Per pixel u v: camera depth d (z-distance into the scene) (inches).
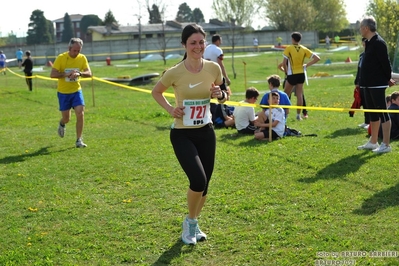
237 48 2282.2
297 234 212.7
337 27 3430.1
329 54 1956.2
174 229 224.1
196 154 202.2
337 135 403.5
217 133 428.5
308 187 270.7
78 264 196.1
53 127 497.7
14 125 521.3
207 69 203.5
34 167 337.7
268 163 320.2
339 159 323.3
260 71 1390.3
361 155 331.0
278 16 2910.9
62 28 4623.5
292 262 189.6
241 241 209.8
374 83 330.0
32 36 3585.1
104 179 304.8
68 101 395.5
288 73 492.7
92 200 267.1
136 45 2396.7
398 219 222.2
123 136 436.5
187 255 200.2
